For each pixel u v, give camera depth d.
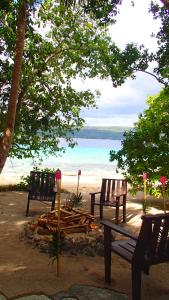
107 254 4.29
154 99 10.05
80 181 15.84
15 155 12.50
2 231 6.42
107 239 4.28
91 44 11.51
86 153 40.09
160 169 9.50
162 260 3.68
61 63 12.25
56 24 11.13
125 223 7.65
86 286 4.12
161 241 3.65
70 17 11.15
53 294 3.86
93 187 13.71
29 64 10.50
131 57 7.97
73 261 5.01
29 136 12.28
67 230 5.55
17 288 3.97
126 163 9.62
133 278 3.61
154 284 4.40
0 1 6.96
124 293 4.00
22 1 6.59
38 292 3.89
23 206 8.81
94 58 11.91
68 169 22.75
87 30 11.54
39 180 8.09
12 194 10.68
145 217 3.50
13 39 9.06
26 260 4.95
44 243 5.37
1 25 9.17
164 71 8.08
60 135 12.95
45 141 12.91
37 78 11.72
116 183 7.98
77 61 11.89
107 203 7.78
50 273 4.49
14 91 6.54
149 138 9.26
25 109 11.82
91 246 5.36
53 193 8.03
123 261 5.15
